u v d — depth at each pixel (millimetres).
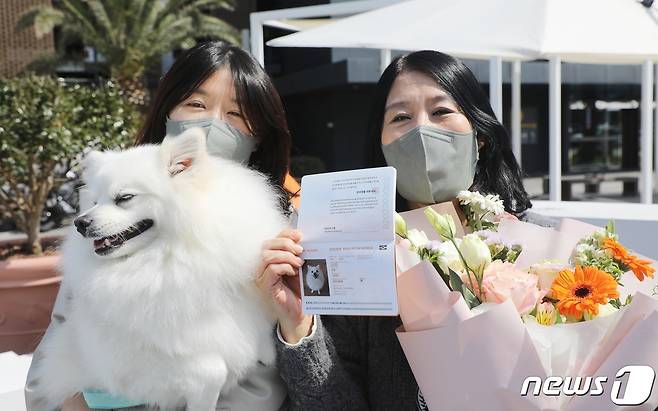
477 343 1311
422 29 4176
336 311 1444
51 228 6730
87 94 5375
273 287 1559
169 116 2211
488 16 4199
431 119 1902
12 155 4992
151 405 1638
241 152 2207
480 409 1319
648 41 3904
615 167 18578
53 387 1803
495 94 5008
